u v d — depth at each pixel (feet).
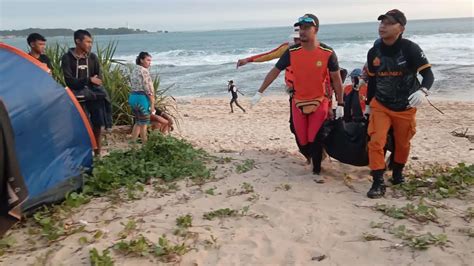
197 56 180.04
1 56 16.81
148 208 15.93
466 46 141.69
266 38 351.25
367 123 18.17
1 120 12.29
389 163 18.43
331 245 12.92
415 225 13.82
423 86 15.35
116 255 12.41
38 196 15.56
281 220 14.61
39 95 16.57
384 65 16.14
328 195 16.89
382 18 15.79
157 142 21.31
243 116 52.42
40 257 12.51
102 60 29.27
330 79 18.76
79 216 15.30
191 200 16.66
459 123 41.27
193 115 53.67
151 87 24.52
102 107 22.65
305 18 17.51
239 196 16.92
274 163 21.25
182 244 12.82
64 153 17.11
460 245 12.44
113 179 18.06
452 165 22.74
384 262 11.87
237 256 12.43
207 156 22.27
